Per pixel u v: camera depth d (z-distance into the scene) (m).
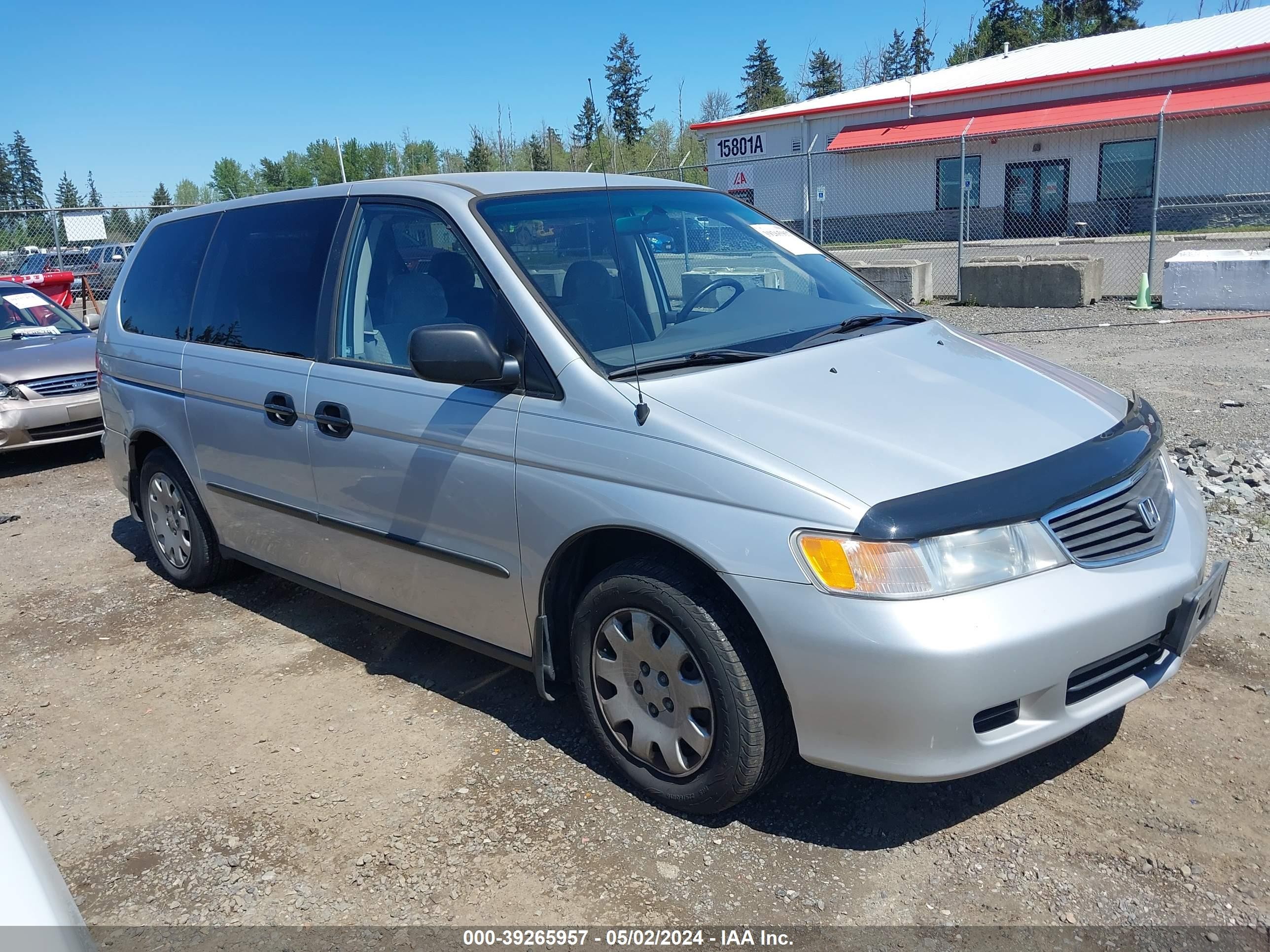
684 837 2.83
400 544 3.48
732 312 3.45
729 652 2.64
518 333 3.10
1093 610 2.50
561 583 3.10
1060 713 2.54
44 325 9.02
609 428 2.83
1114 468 2.74
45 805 3.20
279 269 4.08
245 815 3.06
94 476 7.88
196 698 3.86
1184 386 8.26
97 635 4.55
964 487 2.51
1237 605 4.08
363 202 3.80
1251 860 2.61
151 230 5.12
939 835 2.78
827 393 2.88
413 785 3.16
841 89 56.84
